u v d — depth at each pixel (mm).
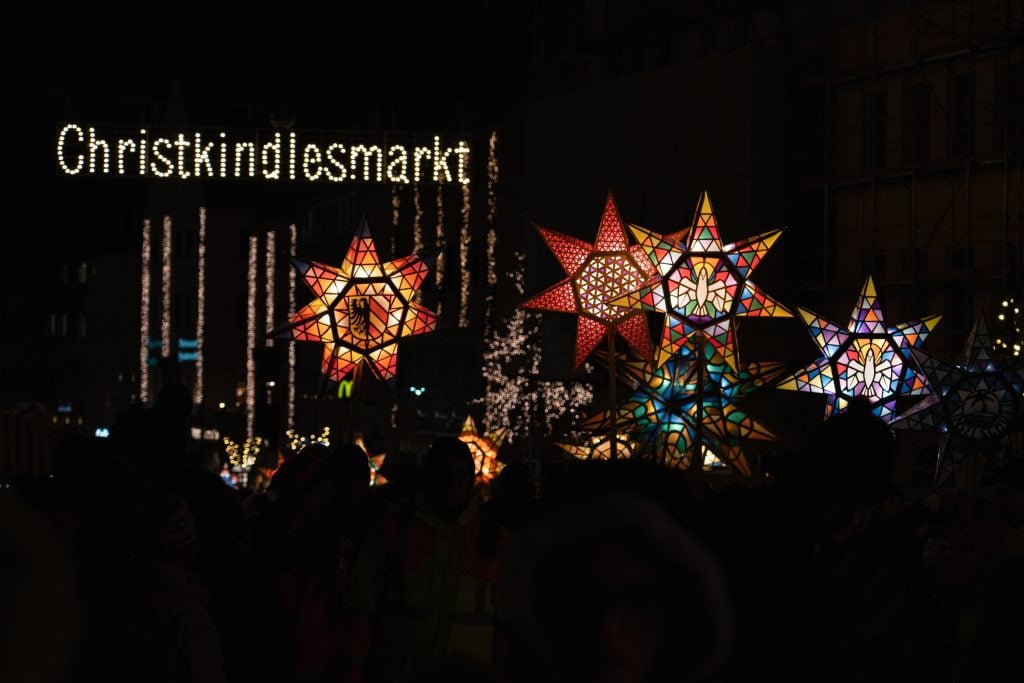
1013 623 5328
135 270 94688
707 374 18859
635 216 46250
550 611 2461
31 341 108000
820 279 42625
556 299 18484
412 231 62781
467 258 58469
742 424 18891
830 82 42188
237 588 8117
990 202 38156
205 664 5820
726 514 5512
